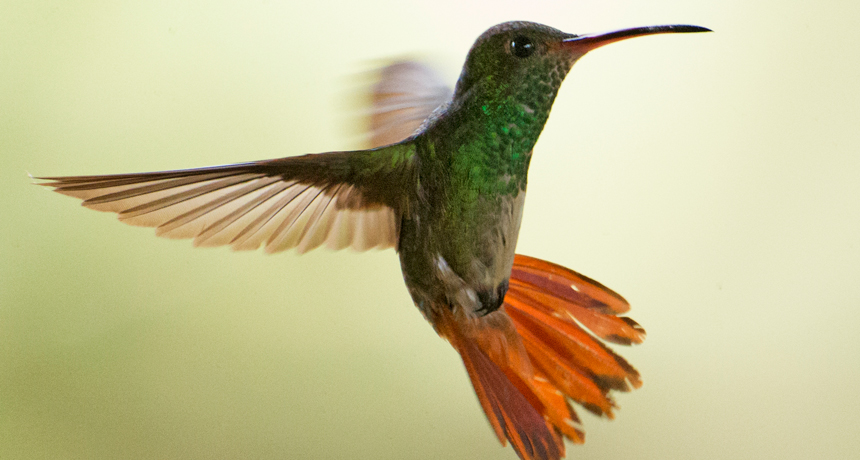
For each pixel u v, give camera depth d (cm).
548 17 185
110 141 184
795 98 186
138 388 173
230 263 184
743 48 188
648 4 188
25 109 183
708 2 189
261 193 138
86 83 187
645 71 187
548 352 139
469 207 138
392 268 185
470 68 138
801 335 173
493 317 138
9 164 182
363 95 143
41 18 190
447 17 183
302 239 138
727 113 185
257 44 188
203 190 137
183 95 186
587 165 181
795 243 179
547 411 138
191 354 176
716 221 179
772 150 182
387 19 183
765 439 166
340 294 181
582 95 185
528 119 138
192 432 171
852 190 180
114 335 177
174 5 191
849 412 167
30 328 177
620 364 139
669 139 182
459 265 138
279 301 180
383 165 138
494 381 138
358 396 173
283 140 183
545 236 176
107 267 182
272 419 171
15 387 171
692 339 173
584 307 139
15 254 179
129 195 137
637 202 178
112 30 190
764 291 174
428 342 179
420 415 172
